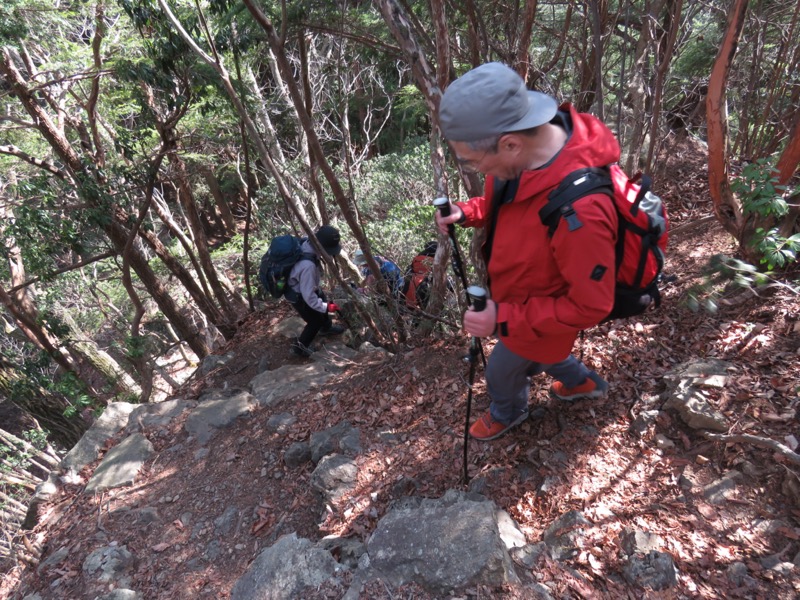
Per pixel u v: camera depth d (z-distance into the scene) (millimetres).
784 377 2604
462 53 4465
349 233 7938
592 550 2201
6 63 5617
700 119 5387
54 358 8469
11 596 3283
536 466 2678
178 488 3646
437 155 3242
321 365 4609
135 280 11898
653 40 4066
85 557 3264
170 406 4555
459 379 3533
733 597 1938
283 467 3492
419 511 2453
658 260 1725
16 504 6527
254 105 6625
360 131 12406
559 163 1531
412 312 4059
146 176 6301
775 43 4996
